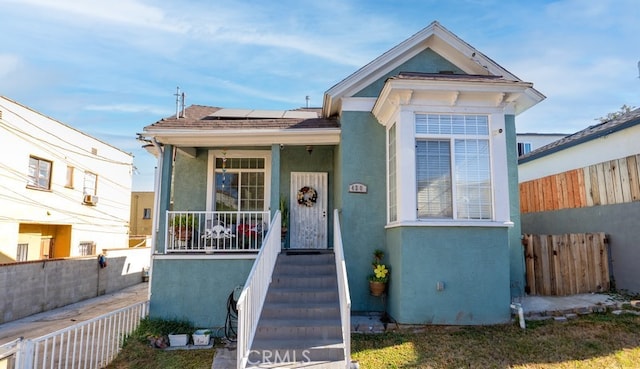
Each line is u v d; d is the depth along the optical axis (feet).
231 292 23.36
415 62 26.35
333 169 31.07
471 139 21.81
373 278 22.91
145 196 85.81
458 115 21.99
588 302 21.90
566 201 29.45
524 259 24.62
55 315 32.60
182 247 25.67
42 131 44.06
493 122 21.81
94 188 54.60
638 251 22.89
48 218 44.86
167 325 22.25
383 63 25.49
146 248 57.21
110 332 19.19
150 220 85.05
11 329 27.96
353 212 24.52
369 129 25.39
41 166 44.47
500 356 16.74
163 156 25.99
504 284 20.58
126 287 50.11
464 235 20.85
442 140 21.83
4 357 13.61
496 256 20.75
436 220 20.94
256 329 18.15
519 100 25.88
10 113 39.50
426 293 20.40
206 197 30.91
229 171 31.71
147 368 17.87
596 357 16.21
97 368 17.51
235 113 33.71
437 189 21.40
